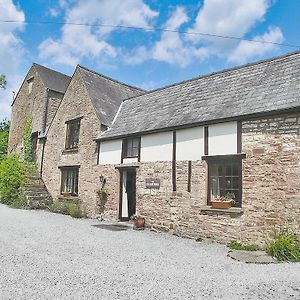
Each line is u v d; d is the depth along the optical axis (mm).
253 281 5383
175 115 11445
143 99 14562
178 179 10492
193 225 9836
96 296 4555
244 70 10961
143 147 12008
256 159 8625
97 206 13781
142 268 6152
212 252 7875
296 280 5426
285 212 7938
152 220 11133
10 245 7688
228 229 8945
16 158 19781
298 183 7805
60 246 7820
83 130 15383
